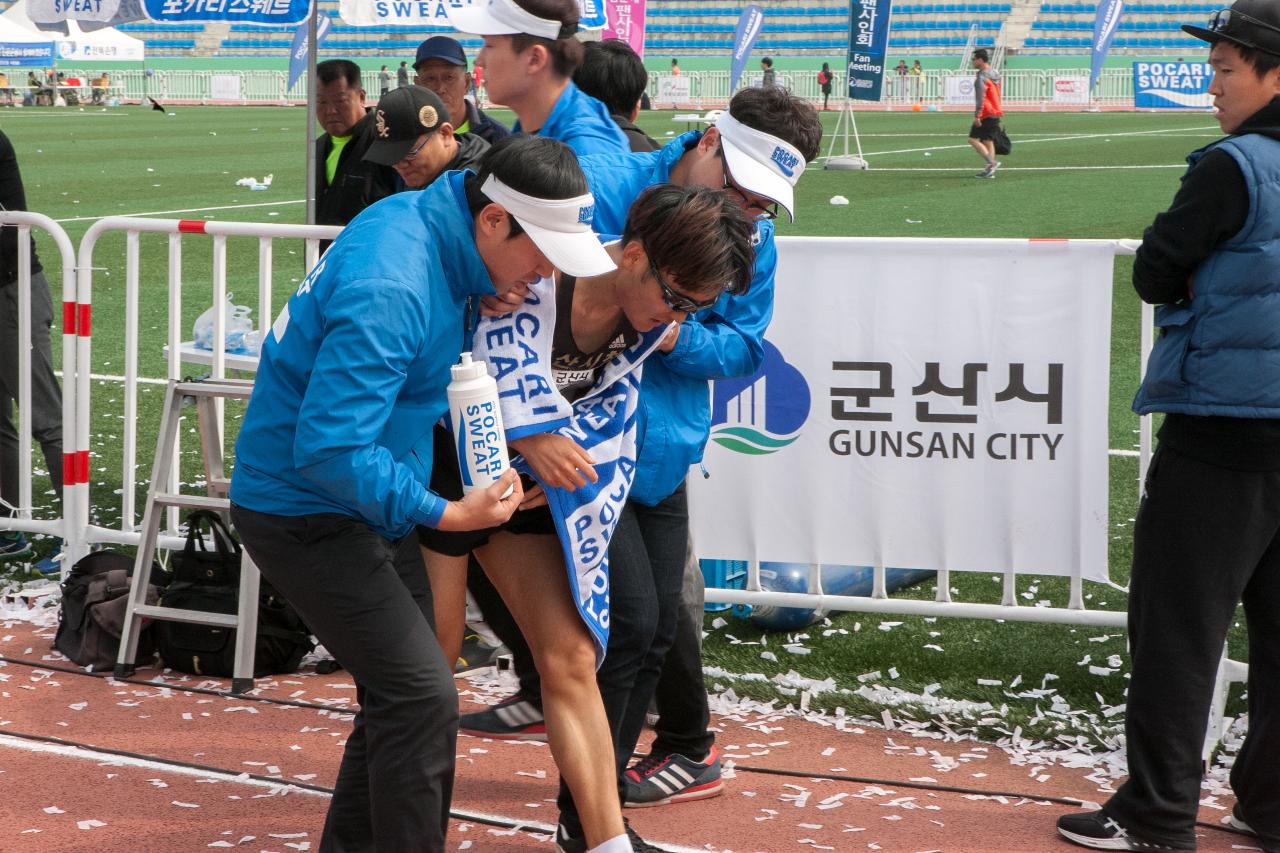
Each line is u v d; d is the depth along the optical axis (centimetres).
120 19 723
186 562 566
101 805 441
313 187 788
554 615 357
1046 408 536
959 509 551
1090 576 542
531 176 306
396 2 726
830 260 547
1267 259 372
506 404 337
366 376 300
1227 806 448
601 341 352
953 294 538
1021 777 470
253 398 333
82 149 3353
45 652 580
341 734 502
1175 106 5056
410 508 311
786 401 562
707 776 453
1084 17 6575
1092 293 525
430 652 330
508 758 483
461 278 320
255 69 7244
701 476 577
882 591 566
